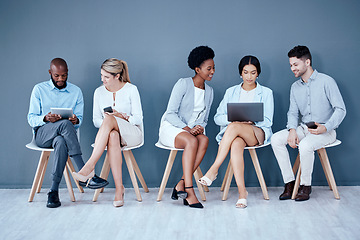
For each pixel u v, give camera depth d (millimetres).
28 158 3363
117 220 2516
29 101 3350
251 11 3293
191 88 3018
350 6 3246
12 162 3361
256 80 3326
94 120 3043
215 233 2281
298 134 3018
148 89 3352
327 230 2295
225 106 3111
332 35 3264
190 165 2771
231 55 3312
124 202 2902
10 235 2289
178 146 2863
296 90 3072
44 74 3346
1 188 3352
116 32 3330
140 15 3320
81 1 3322
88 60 3346
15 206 2838
